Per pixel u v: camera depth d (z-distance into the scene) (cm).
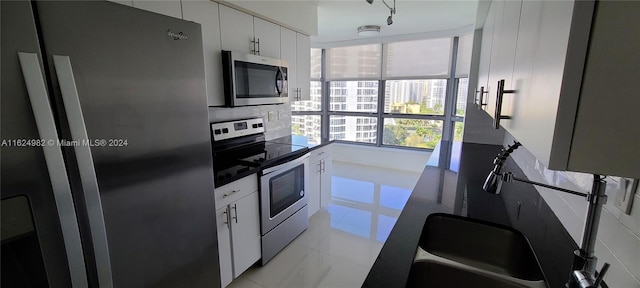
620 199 72
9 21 76
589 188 89
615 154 38
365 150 512
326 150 304
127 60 103
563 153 40
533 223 117
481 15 218
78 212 93
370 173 463
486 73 167
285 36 268
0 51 75
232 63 201
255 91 227
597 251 83
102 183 100
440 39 421
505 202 141
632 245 67
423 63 439
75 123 88
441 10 308
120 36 99
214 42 194
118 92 101
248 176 192
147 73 110
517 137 64
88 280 98
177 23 119
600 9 35
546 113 44
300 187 255
